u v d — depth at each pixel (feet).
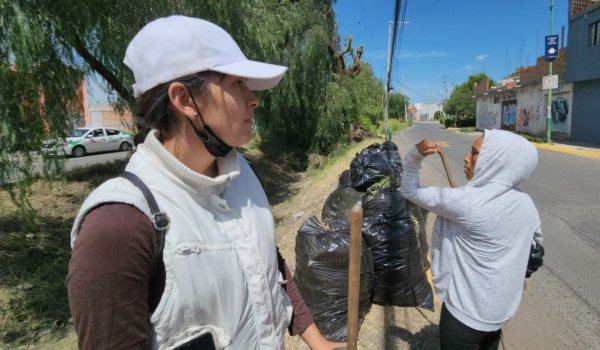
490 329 6.34
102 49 20.24
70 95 18.43
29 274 17.97
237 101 3.26
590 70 56.90
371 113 67.31
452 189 6.48
